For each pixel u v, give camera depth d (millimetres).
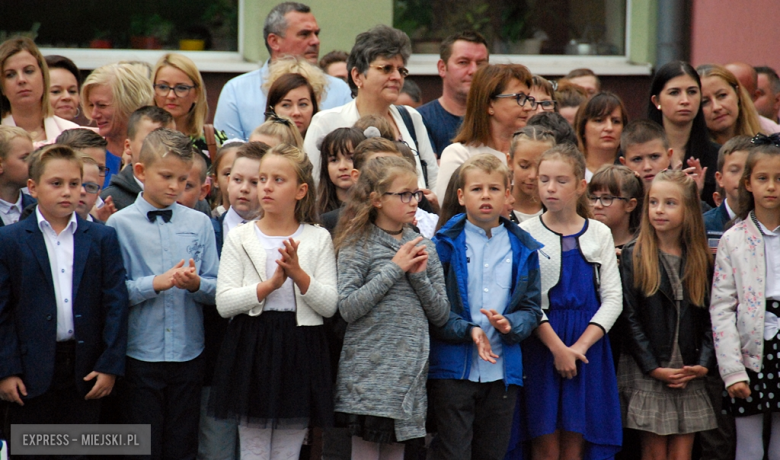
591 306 15023
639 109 28047
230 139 20266
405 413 13461
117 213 14531
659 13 27656
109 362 13617
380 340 13711
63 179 13633
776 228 15688
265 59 26031
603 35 27953
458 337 14023
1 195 15039
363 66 18484
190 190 15664
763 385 15398
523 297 14344
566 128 17375
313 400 13797
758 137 16344
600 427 14797
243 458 13844
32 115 18219
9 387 13336
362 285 13914
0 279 13469
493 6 27609
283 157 14102
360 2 26312
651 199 15602
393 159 14234
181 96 18734
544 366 14805
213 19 26062
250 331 13773
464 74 21203
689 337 15406
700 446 16406
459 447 13938
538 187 15305
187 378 14203
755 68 24797
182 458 14125
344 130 16188
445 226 14805
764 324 15453
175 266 14242
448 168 17891
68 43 25609
